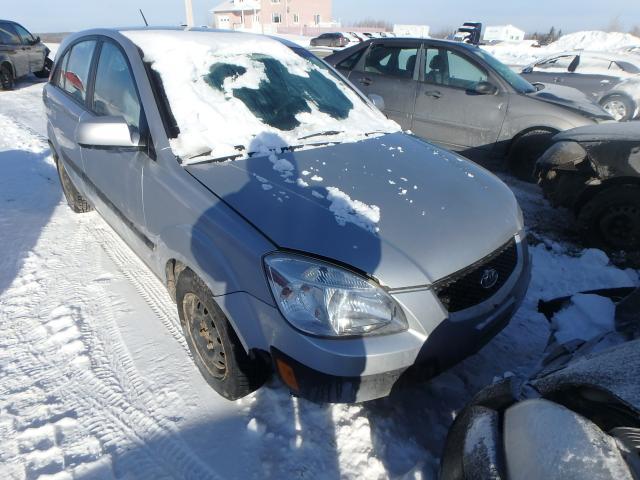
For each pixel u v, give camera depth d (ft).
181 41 8.36
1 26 36.32
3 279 9.65
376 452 6.05
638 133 11.39
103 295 9.16
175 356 7.62
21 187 14.93
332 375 5.10
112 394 6.86
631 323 6.09
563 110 15.66
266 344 5.46
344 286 5.11
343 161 7.36
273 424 6.39
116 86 8.42
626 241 11.84
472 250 5.86
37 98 33.32
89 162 9.65
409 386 5.57
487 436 4.58
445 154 8.58
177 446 6.06
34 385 6.98
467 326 5.70
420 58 18.33
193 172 6.60
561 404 4.34
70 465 5.78
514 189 16.40
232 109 7.70
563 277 10.96
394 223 5.87
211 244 5.87
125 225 8.61
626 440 3.73
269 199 6.02
